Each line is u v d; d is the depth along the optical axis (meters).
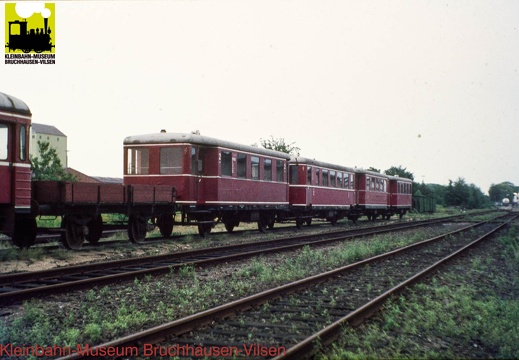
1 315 7.28
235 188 20.92
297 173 27.55
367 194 36.78
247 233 22.42
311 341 5.62
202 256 13.96
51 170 31.02
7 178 12.52
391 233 24.52
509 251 16.92
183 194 18.34
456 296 8.98
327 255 14.97
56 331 6.56
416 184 75.81
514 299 9.18
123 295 8.79
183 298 8.55
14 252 13.26
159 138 18.73
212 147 19.55
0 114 12.20
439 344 6.31
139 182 18.94
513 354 5.96
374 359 5.52
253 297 7.83
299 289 9.30
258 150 22.84
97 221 16.28
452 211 75.56
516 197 152.00
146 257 12.58
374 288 9.77
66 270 10.66
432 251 16.73
